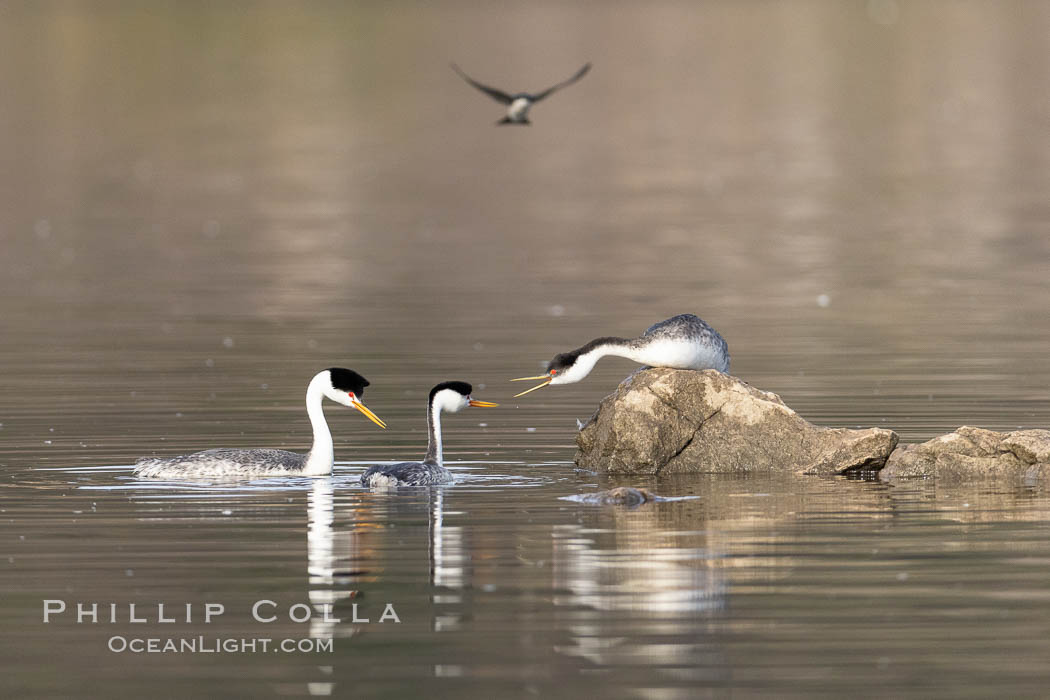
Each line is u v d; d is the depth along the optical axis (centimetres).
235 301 3253
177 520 1398
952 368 2338
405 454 1753
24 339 2773
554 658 1027
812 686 978
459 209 4906
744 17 10319
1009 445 1634
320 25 9700
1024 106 7088
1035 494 1524
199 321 2984
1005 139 6266
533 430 1914
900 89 7688
